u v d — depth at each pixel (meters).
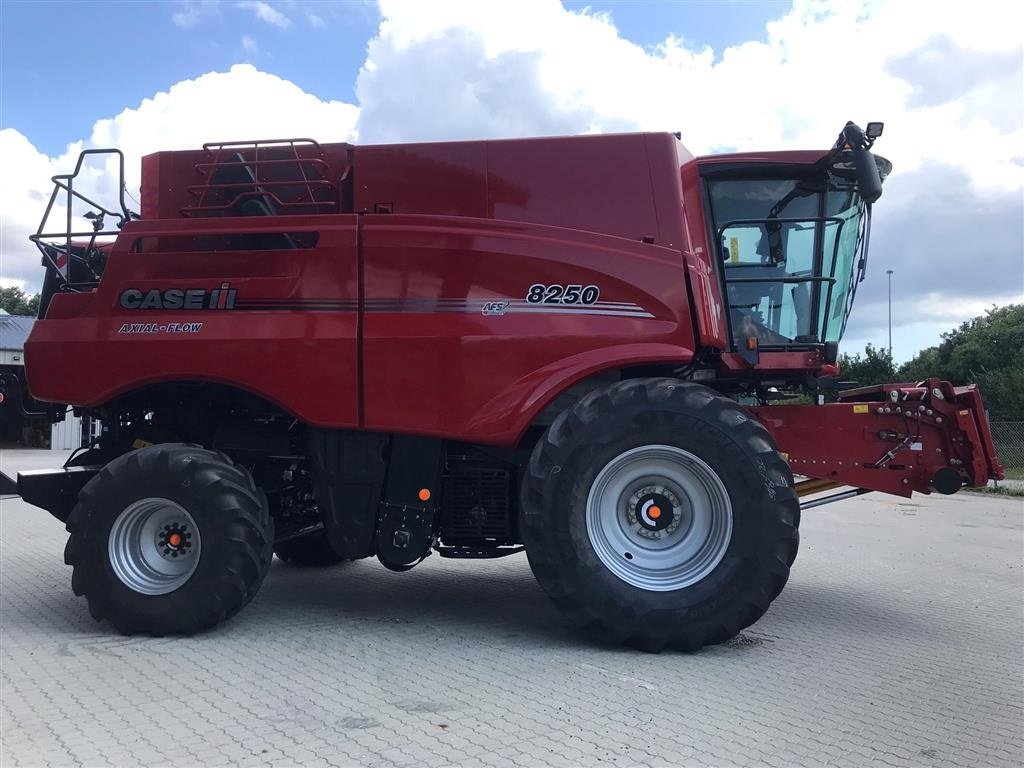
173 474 4.72
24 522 9.83
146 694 3.78
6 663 4.25
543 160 5.08
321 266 4.87
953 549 8.91
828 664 4.36
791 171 5.26
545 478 4.50
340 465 4.94
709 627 4.38
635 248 4.72
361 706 3.62
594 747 3.19
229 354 4.90
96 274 5.90
